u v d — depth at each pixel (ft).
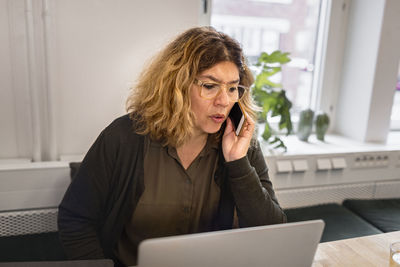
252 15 7.47
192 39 3.34
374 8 7.35
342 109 8.34
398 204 7.20
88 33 5.79
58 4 5.55
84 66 5.90
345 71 8.16
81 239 3.56
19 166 5.42
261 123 7.22
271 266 2.35
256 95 6.62
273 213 3.50
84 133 6.17
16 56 5.59
